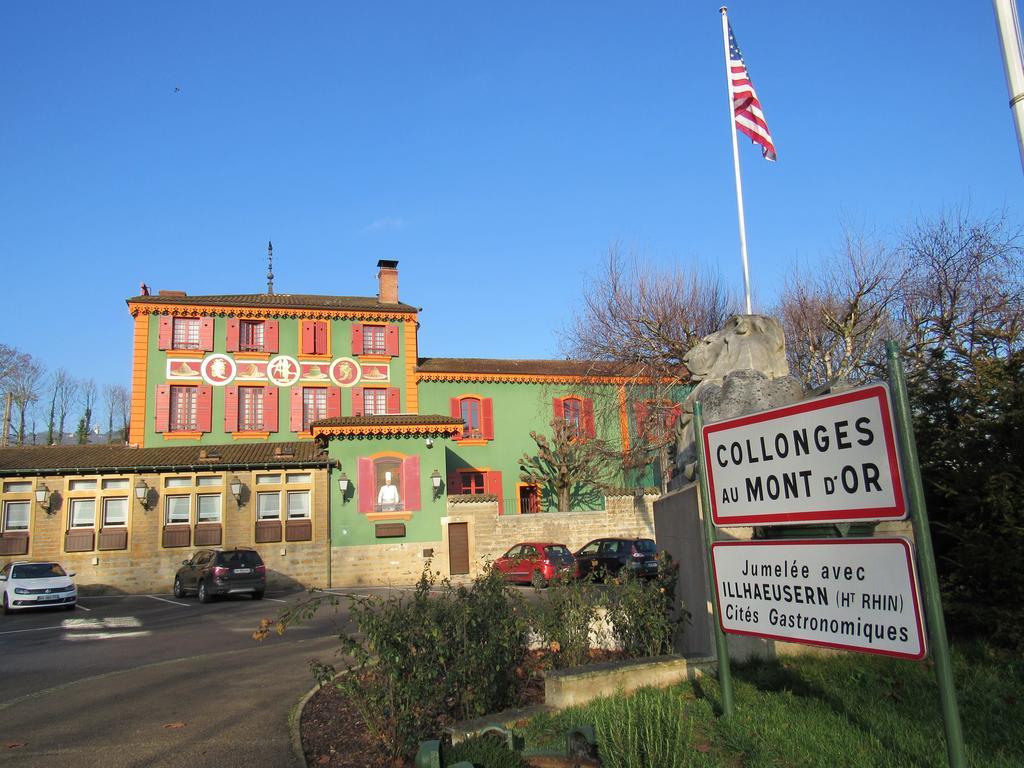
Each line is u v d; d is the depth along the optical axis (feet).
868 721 15.89
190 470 89.92
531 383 119.24
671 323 90.22
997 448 20.93
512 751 14.19
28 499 87.51
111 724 24.98
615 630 24.71
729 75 46.32
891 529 21.98
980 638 20.53
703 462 17.25
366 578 91.25
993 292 73.15
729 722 16.24
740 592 15.99
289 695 28.94
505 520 95.14
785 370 27.96
